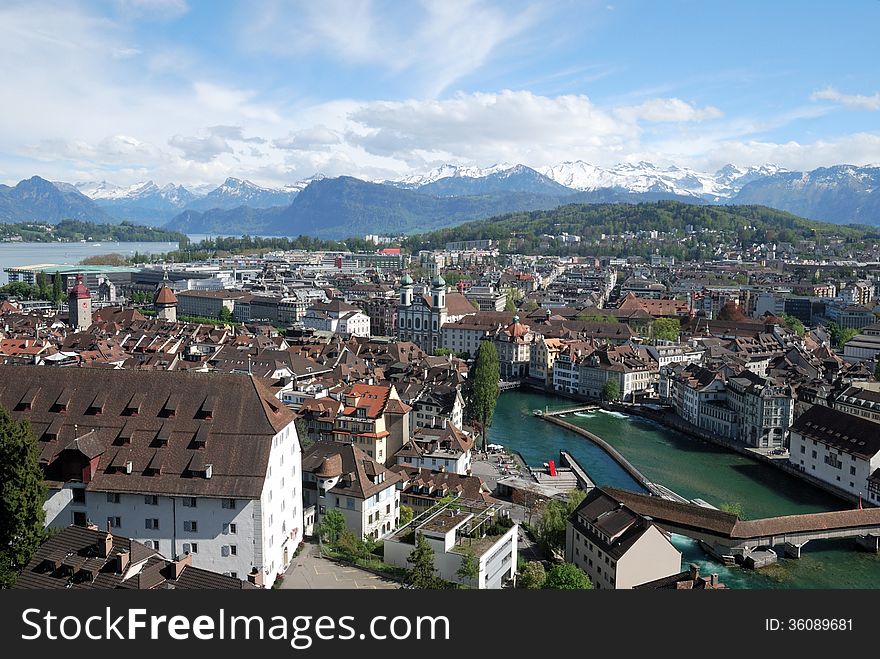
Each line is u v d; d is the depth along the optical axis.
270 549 115.56
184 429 116.56
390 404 190.25
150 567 88.75
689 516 154.38
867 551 155.62
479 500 153.50
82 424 118.12
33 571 89.69
